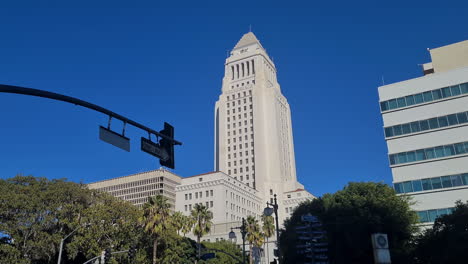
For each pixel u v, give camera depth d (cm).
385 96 6347
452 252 3816
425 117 5888
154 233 5941
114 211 6338
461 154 5444
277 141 15050
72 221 6206
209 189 12156
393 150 6000
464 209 4097
